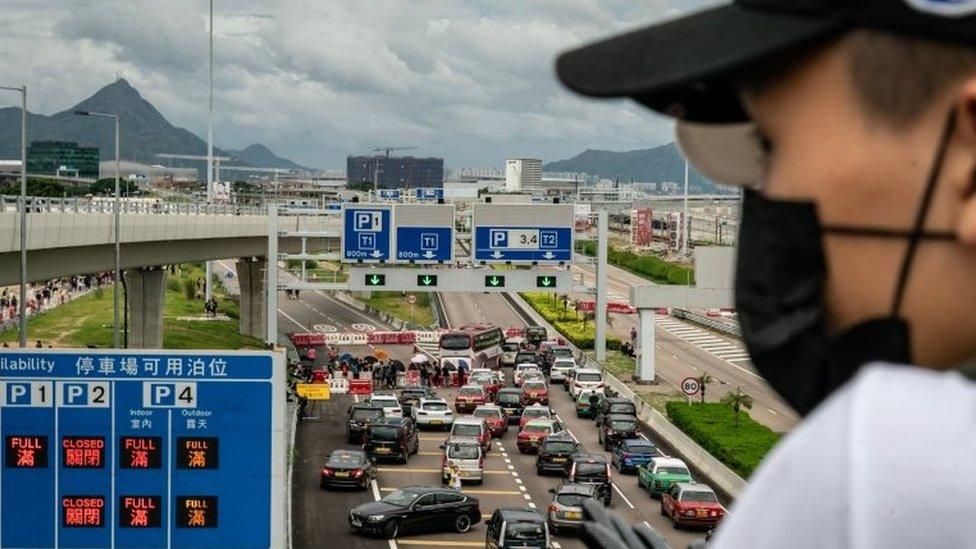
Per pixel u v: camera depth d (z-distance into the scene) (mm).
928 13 2629
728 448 69125
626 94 2766
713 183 3018
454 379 108938
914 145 2695
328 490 64375
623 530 3809
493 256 85312
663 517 59469
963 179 2693
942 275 2727
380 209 83125
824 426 2463
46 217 65938
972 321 2738
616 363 114188
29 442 31391
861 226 2756
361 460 65125
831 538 2365
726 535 2508
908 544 2297
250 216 112938
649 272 197625
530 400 93562
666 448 78375
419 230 83625
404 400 92500
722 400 79375
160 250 95688
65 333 112938
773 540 2436
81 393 31406
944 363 2775
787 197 2830
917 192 2717
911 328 2754
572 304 165875
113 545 31406
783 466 2477
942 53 2646
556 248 86188
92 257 79500
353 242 82938
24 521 31391
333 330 146000
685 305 98812
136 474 31438
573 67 2822
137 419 31438
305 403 88875
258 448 31453
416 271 83750
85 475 31438
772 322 2865
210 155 158250
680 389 98312
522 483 68188
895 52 2672
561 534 55000
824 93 2758
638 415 91062
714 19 2805
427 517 55031
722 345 134000
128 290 107188
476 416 84750
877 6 2666
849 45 2711
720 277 97875
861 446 2381
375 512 54062
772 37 2729
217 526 31406
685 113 2973
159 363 31391
